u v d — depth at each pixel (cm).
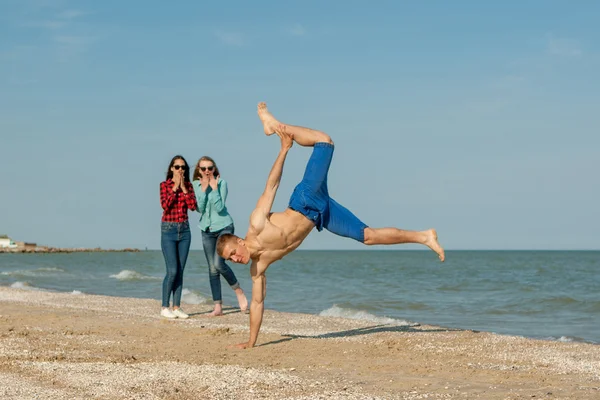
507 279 2981
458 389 541
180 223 1038
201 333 862
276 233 711
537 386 556
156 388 516
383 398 502
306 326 977
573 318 1283
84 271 3416
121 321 981
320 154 712
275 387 534
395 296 1789
